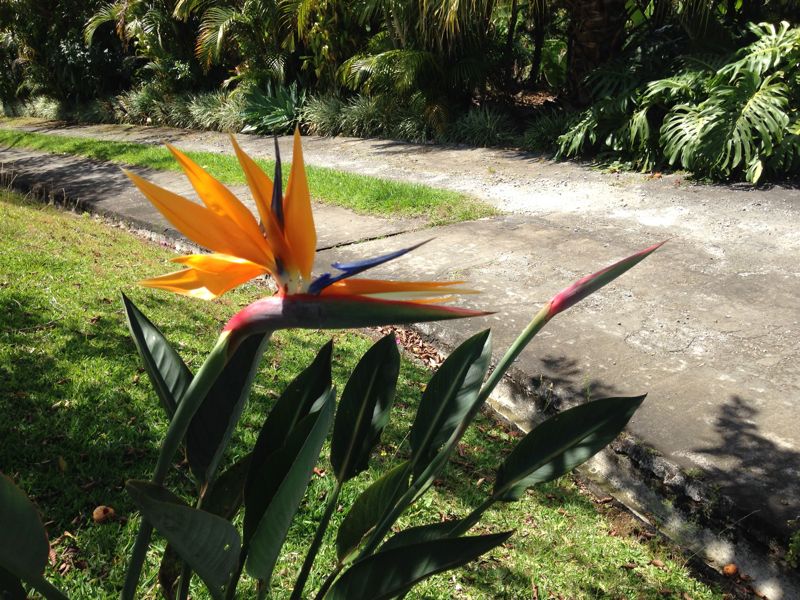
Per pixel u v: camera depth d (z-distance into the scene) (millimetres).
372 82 13805
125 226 8633
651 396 4375
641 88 10258
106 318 4766
